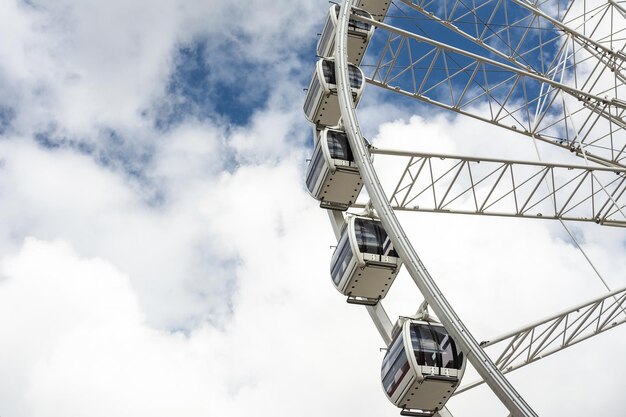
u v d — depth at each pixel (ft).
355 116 97.14
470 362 74.08
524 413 70.59
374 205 86.53
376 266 95.20
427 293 77.82
